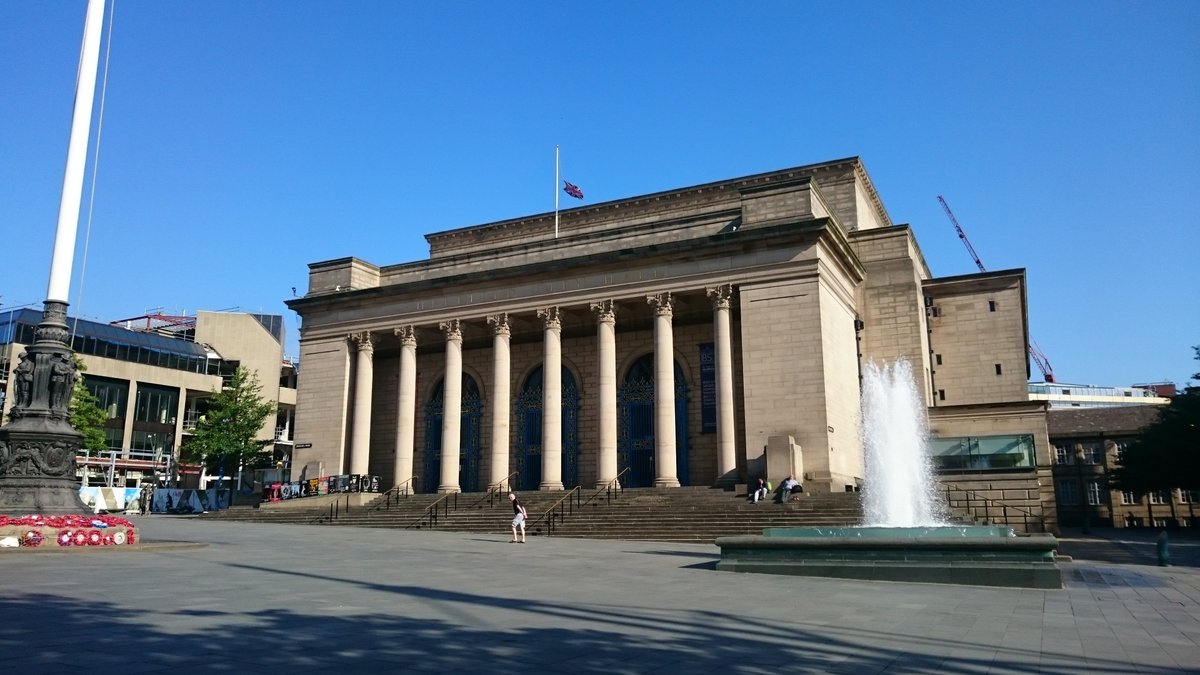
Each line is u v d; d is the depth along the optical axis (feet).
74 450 91.56
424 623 44.24
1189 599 60.34
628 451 177.68
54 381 90.12
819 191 164.86
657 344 163.22
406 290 188.96
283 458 333.83
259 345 353.51
